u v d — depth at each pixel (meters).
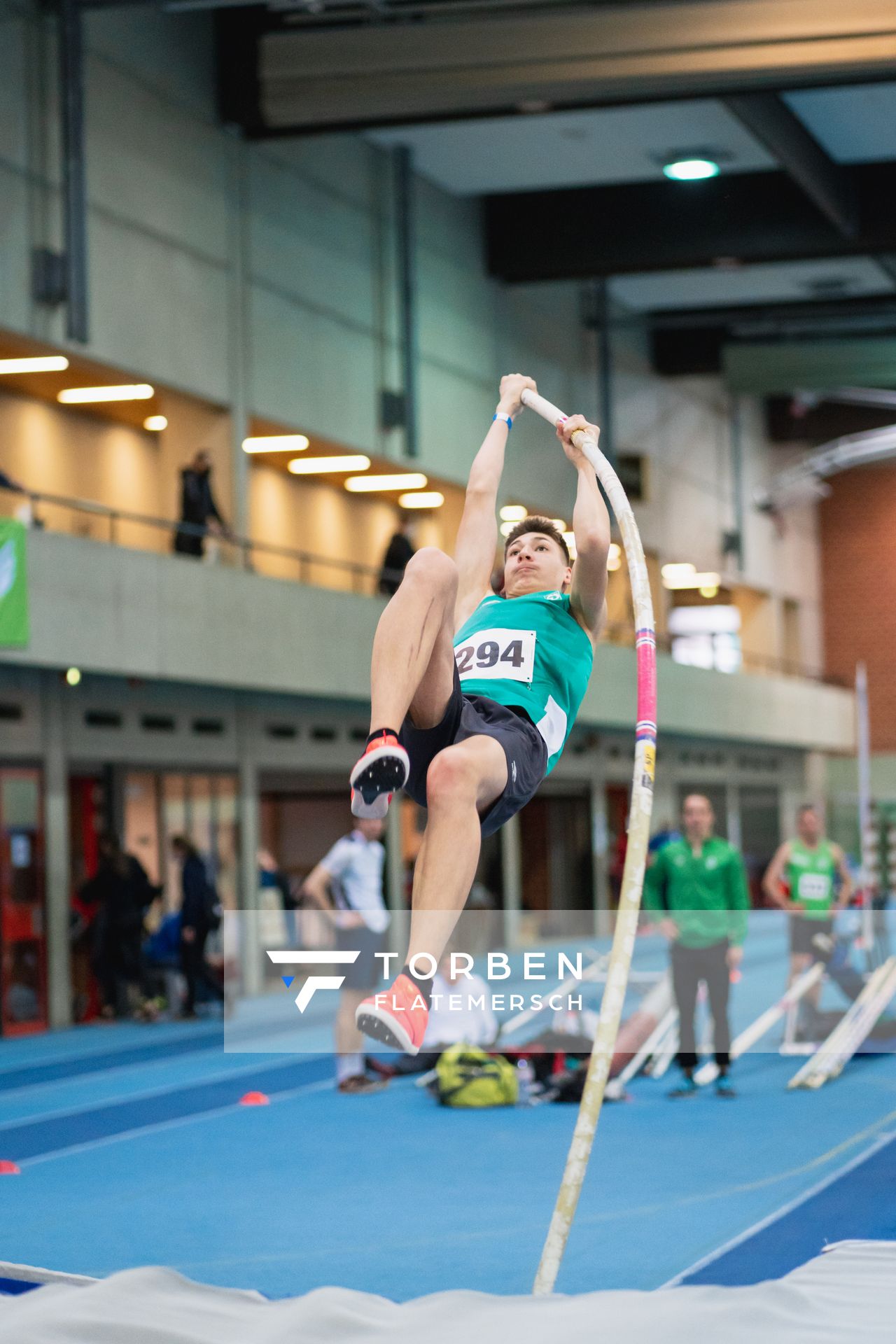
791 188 24.09
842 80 16.75
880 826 35.97
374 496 25.48
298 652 19.83
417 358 23.84
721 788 35.56
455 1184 8.62
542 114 18.38
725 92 17.19
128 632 16.80
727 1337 3.49
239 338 20.08
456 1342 3.52
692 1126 10.38
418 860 3.80
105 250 17.70
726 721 33.50
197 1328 3.84
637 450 31.41
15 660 15.27
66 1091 12.58
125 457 20.20
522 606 4.51
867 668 41.84
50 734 17.12
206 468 18.75
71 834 18.48
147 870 18.73
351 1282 6.57
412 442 23.27
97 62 17.70
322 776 22.14
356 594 21.33
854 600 42.12
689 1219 7.62
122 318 17.91
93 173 17.59
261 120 19.66
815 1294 4.15
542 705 4.31
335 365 22.05
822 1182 8.42
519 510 26.64
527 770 4.07
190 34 19.38
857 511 42.19
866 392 36.16
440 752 3.91
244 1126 10.79
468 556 4.93
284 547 23.19
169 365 18.67
